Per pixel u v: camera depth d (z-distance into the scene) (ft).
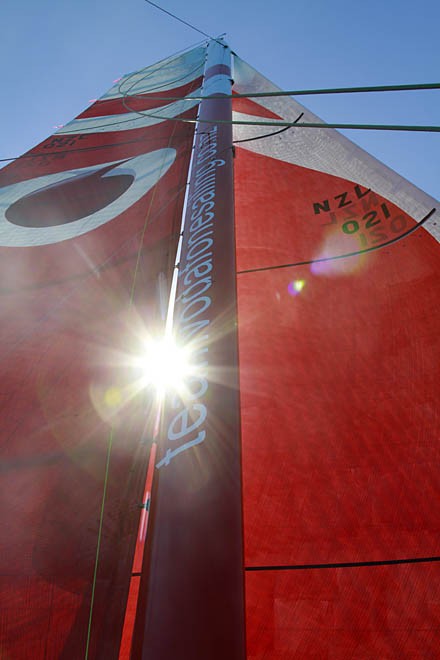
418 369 11.89
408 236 14.33
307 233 15.94
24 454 8.15
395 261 14.05
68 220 15.66
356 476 10.89
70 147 21.47
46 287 11.98
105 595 6.89
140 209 14.97
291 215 16.56
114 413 8.95
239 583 5.66
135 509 7.94
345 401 12.00
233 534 6.07
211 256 10.59
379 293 13.60
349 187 16.61
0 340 10.33
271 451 11.69
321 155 18.07
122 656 10.07
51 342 10.25
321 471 11.14
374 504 10.44
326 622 9.36
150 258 12.85
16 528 7.26
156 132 20.83
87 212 16.07
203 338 8.79
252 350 13.57
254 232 16.35
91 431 8.59
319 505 10.73
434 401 11.29
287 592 9.86
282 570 10.13
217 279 9.97
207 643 5.11
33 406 8.92
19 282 12.21
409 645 8.82
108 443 8.50
